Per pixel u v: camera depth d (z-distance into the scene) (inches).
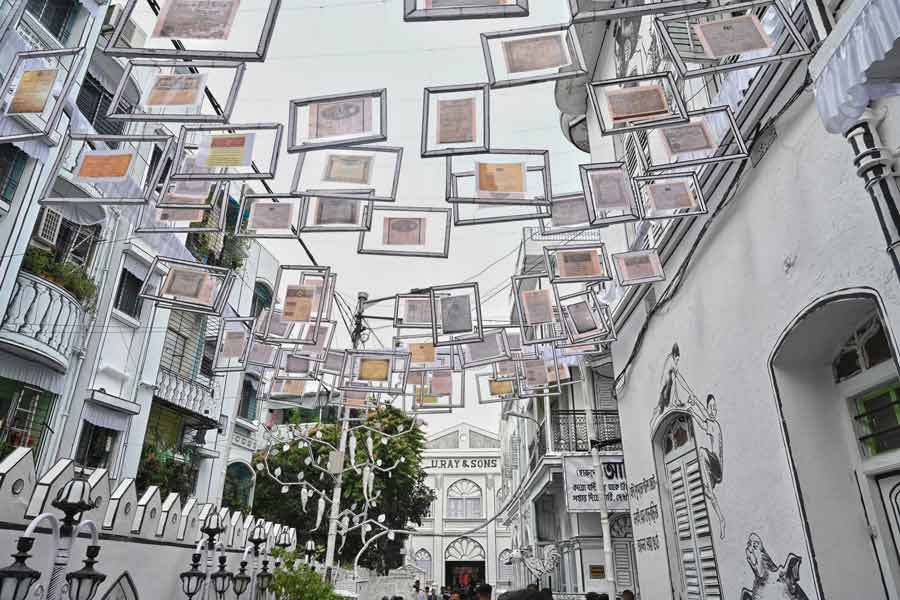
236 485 754.8
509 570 1504.7
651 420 328.2
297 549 471.8
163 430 578.2
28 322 371.9
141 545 229.3
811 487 181.9
